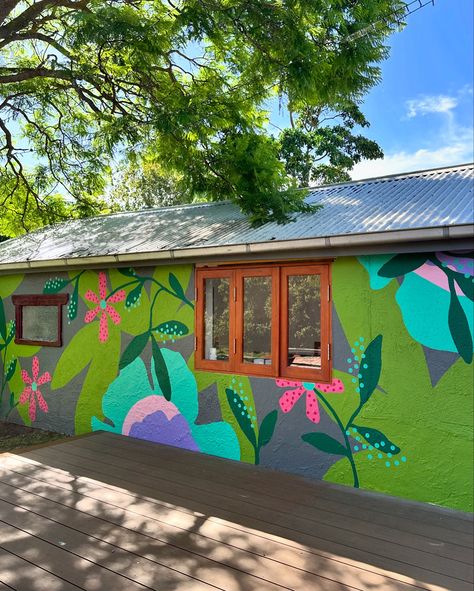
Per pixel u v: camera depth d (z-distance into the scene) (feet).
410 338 13.94
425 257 13.79
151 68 27.14
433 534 11.43
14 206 41.06
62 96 32.63
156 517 12.28
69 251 21.89
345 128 76.84
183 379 18.63
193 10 23.59
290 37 23.90
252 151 24.09
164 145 27.81
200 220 22.93
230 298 17.54
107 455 17.49
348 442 14.82
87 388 21.75
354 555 10.41
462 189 17.15
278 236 15.69
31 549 10.62
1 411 25.55
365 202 18.43
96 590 9.06
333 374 15.16
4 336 25.54
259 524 11.91
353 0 24.38
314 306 15.70
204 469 16.03
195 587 9.18
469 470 12.93
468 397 13.03
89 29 22.61
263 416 16.55
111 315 20.94
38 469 15.96
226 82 28.60
